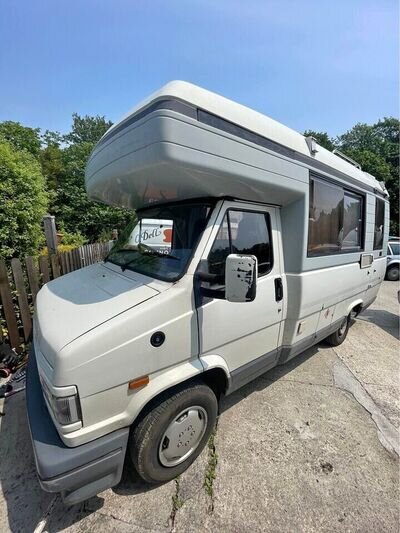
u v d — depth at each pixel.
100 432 1.58
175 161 1.57
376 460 2.26
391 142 36.12
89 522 1.76
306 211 2.56
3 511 1.82
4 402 2.85
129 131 1.75
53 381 1.45
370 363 3.86
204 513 1.82
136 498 1.91
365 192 3.90
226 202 2.15
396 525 1.78
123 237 3.03
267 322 2.52
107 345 1.53
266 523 1.77
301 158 2.51
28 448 2.31
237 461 2.21
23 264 5.14
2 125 24.94
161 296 1.78
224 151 1.79
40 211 6.17
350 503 1.91
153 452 1.85
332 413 2.80
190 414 2.01
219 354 2.15
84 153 23.69
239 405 2.87
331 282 3.18
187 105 1.62
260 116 2.17
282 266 2.63
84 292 2.05
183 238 2.12
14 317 3.69
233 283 1.64
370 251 4.21
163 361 1.78
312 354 4.09
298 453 2.30
